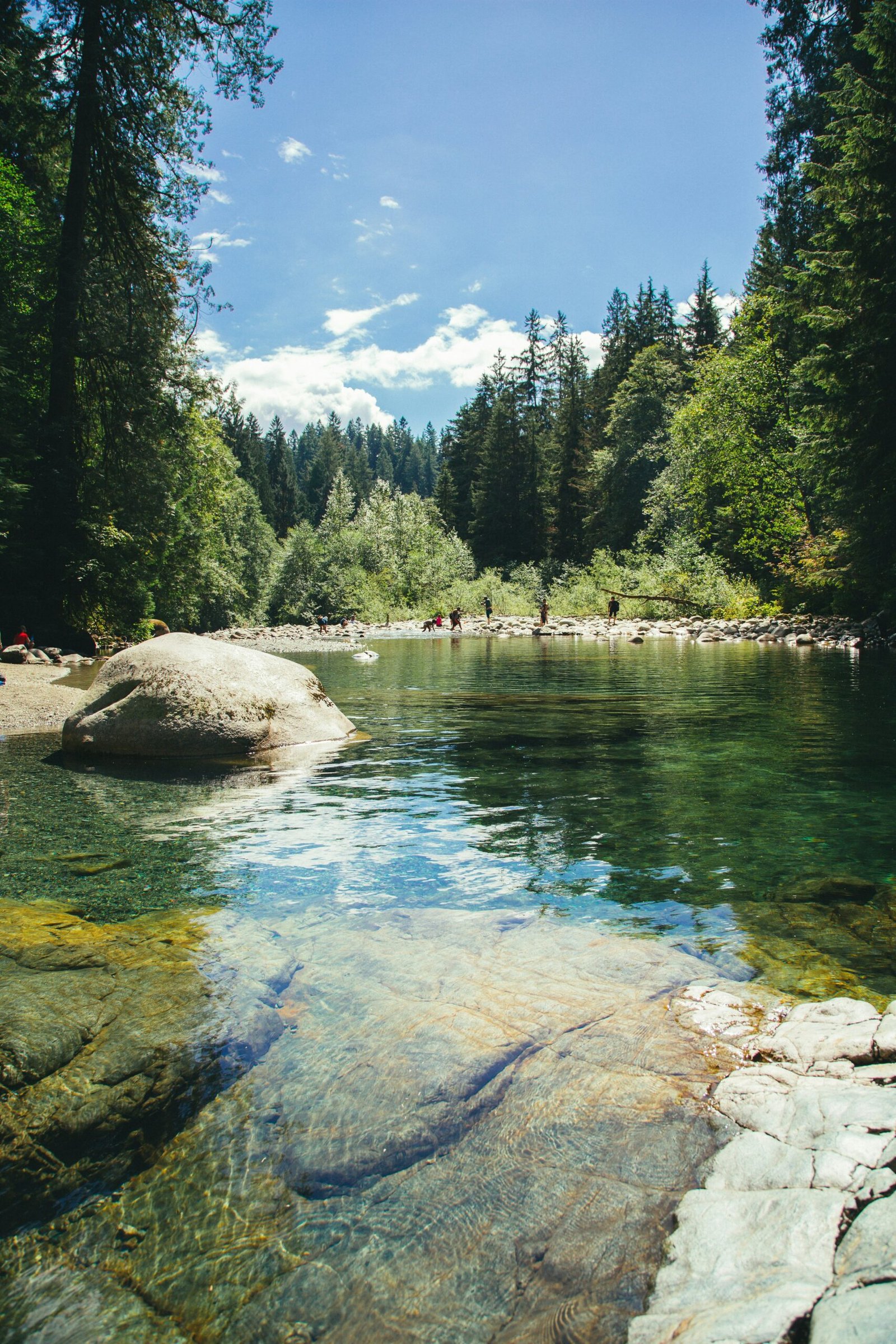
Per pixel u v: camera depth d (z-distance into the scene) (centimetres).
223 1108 234
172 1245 189
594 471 6006
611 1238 187
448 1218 195
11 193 2217
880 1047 246
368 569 5788
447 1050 263
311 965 324
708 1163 209
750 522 3662
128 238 2211
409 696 1271
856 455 1952
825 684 1327
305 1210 199
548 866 450
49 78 2045
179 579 3036
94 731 779
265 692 842
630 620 3728
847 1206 178
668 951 338
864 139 1752
